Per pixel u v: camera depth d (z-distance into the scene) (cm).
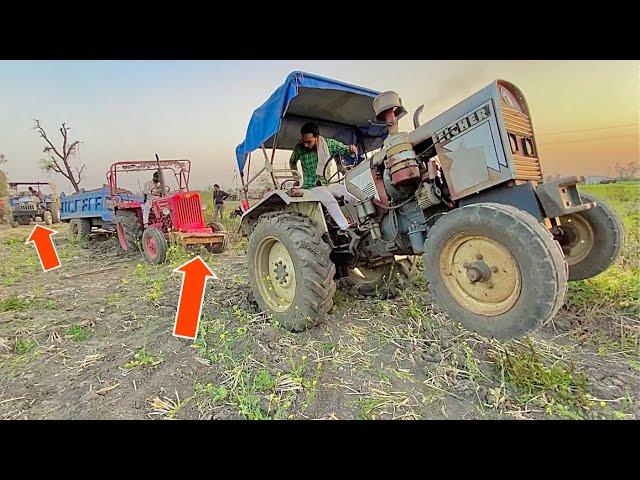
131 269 555
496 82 189
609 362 212
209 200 1154
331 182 370
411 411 174
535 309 156
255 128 338
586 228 248
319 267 261
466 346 227
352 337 255
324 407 179
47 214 1580
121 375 217
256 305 335
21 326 303
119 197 805
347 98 341
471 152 197
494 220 167
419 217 242
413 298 316
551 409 171
